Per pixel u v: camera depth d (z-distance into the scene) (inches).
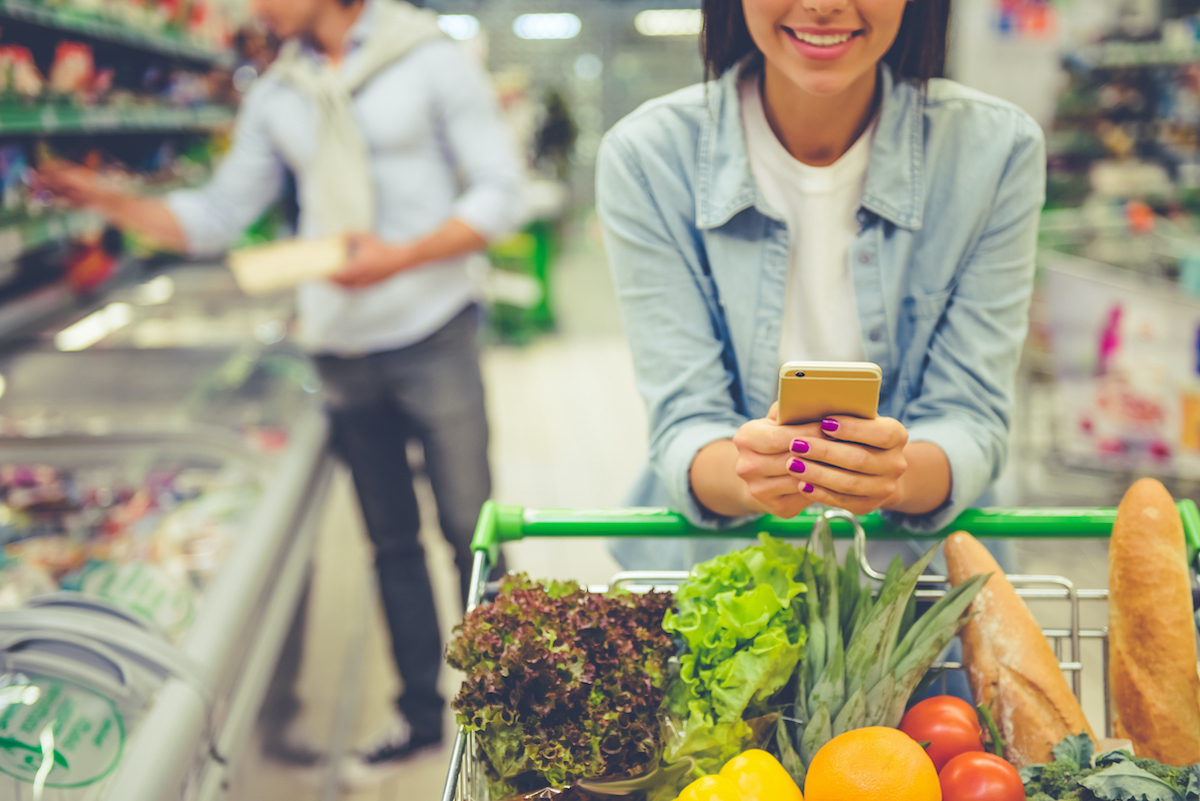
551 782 33.1
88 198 88.4
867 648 33.8
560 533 42.6
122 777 41.9
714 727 33.8
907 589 33.7
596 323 304.2
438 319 85.8
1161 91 188.1
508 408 216.4
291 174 102.3
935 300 44.4
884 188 43.1
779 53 37.7
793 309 45.9
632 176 44.3
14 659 47.4
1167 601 36.1
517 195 87.3
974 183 42.8
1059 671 37.0
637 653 35.2
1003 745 36.2
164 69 143.0
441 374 86.5
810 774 31.9
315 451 89.4
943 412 43.5
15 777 40.9
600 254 454.6
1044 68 195.9
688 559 49.7
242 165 89.7
